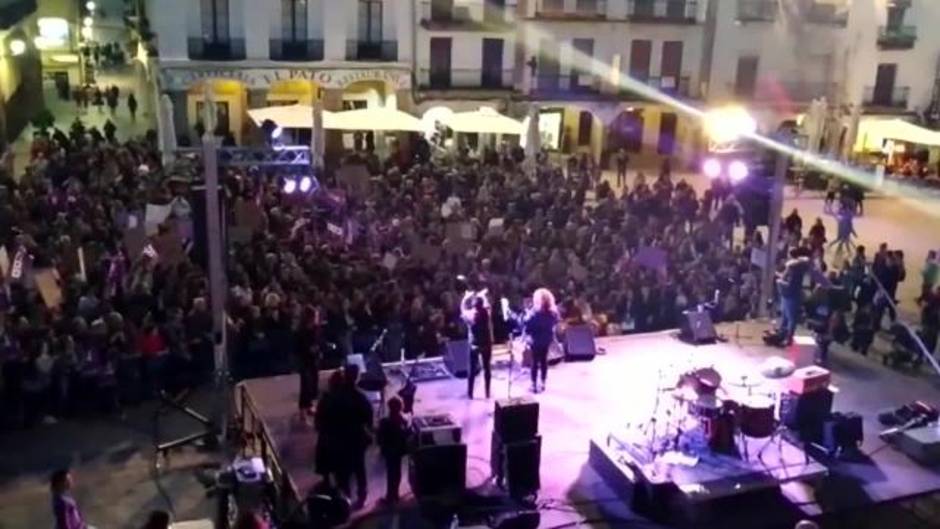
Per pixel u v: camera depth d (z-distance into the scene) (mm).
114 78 50094
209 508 14750
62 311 17875
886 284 22672
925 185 38250
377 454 14883
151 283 18609
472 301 16484
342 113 30094
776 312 20766
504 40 38250
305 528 12500
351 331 17812
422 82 37594
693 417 14703
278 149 19688
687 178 38594
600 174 34688
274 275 19391
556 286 20188
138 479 15461
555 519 13195
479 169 29062
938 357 20266
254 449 15953
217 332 15852
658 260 20766
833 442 15047
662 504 13367
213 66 35125
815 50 41281
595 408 16234
